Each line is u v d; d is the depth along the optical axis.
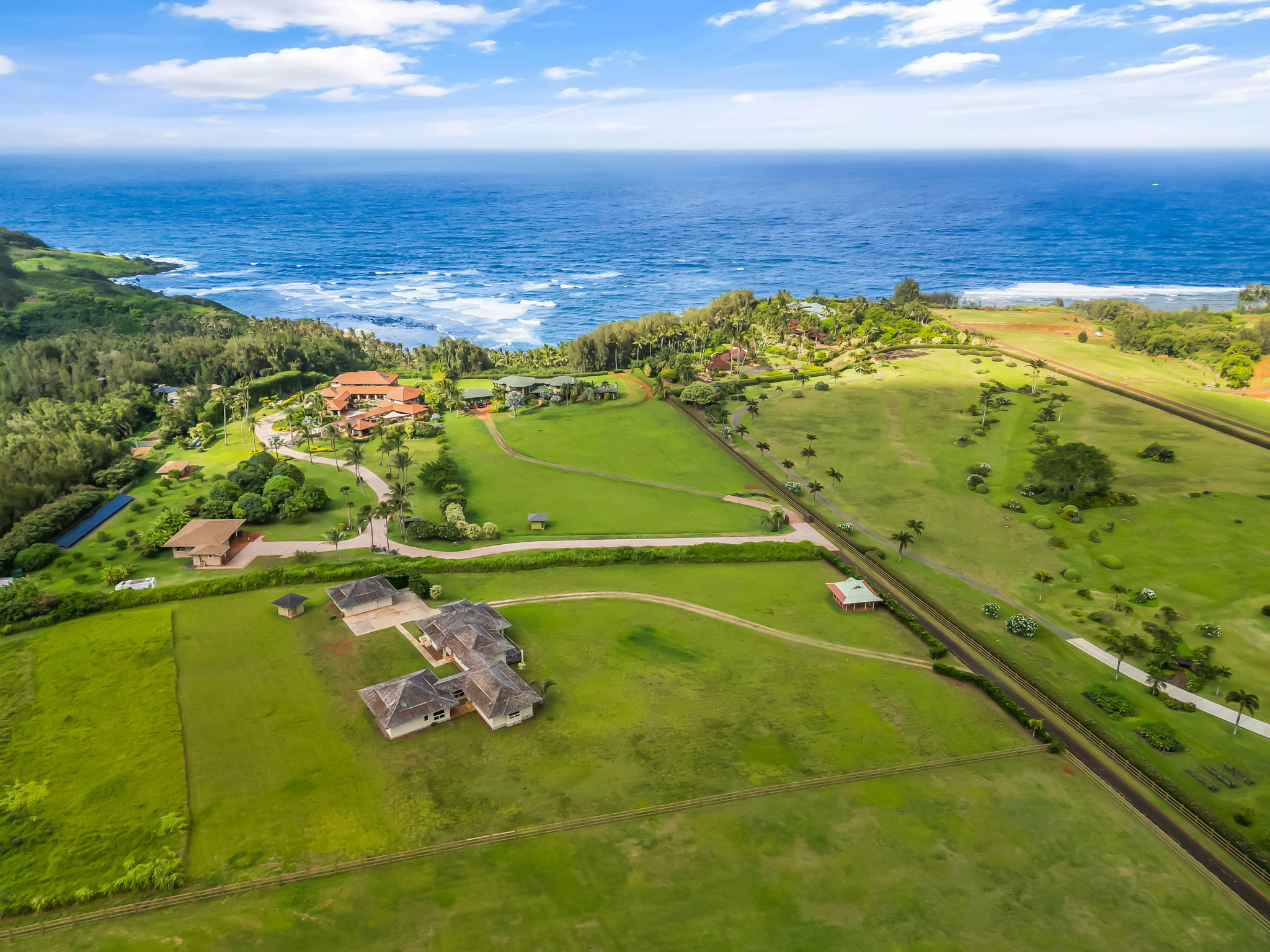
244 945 52.75
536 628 96.75
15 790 66.31
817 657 92.38
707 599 106.12
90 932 53.59
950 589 111.56
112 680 82.69
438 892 57.44
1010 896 58.75
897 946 54.03
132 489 143.88
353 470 156.00
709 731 77.56
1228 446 168.38
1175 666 91.81
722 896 57.78
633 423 193.75
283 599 97.44
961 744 77.12
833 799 68.69
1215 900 59.25
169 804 65.50
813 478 155.88
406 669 86.81
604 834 63.66
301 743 73.81
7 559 111.06
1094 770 74.12
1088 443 172.75
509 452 172.38
